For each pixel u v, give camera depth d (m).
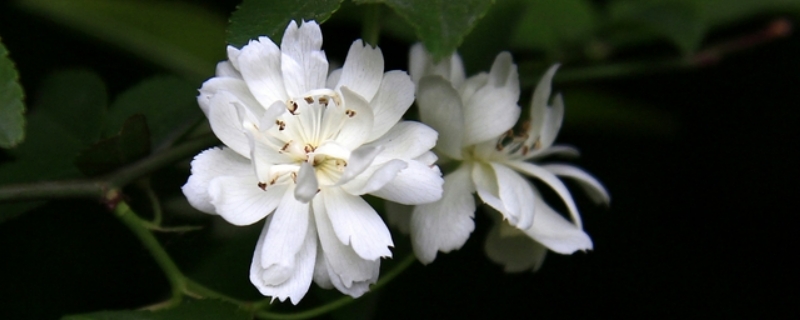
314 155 0.27
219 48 0.34
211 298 0.28
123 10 0.33
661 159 0.36
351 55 0.27
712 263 0.36
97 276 0.33
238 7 0.27
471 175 0.29
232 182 0.26
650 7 0.34
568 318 0.35
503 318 0.35
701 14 0.33
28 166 0.31
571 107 0.36
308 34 0.27
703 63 0.33
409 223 0.29
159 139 0.31
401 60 0.35
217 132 0.26
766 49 0.36
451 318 0.35
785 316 0.35
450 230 0.28
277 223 0.27
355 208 0.27
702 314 0.35
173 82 0.32
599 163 0.36
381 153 0.27
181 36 0.34
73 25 0.33
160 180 0.30
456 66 0.29
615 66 0.33
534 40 0.35
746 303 0.35
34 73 0.34
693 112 0.36
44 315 0.33
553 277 0.35
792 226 0.36
